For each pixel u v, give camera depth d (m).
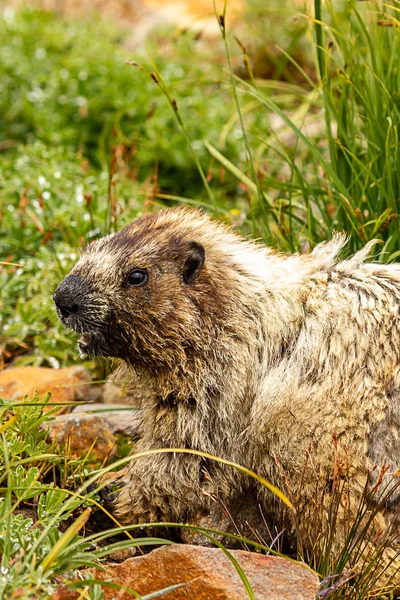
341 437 7.60
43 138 16.03
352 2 10.43
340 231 9.78
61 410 9.90
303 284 8.30
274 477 7.89
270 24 19.05
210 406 8.14
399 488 7.57
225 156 15.37
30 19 19.52
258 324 8.23
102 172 13.87
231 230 9.16
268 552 7.64
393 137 9.95
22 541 6.53
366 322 7.87
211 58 18.66
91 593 6.21
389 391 7.63
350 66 10.23
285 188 11.70
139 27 20.97
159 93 16.52
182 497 8.12
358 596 7.27
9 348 11.54
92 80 16.67
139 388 8.80
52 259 11.77
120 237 8.51
